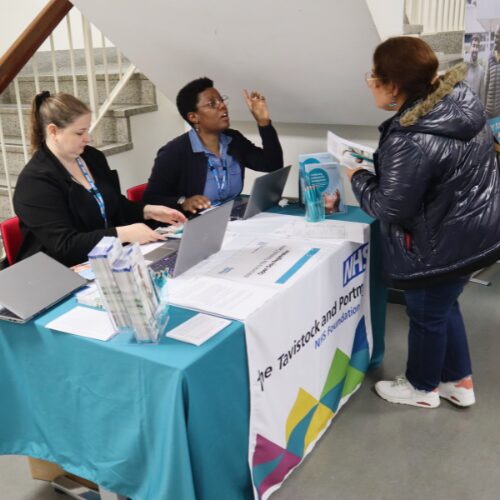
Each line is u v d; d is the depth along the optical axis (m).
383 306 2.42
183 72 2.76
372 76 1.79
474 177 1.74
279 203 2.48
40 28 2.68
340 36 2.12
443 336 2.06
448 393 2.22
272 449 1.69
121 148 3.32
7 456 2.09
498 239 1.80
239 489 1.58
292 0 1.99
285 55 2.36
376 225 2.22
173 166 2.47
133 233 1.97
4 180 3.50
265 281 1.67
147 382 1.31
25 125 3.59
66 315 1.50
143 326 1.33
